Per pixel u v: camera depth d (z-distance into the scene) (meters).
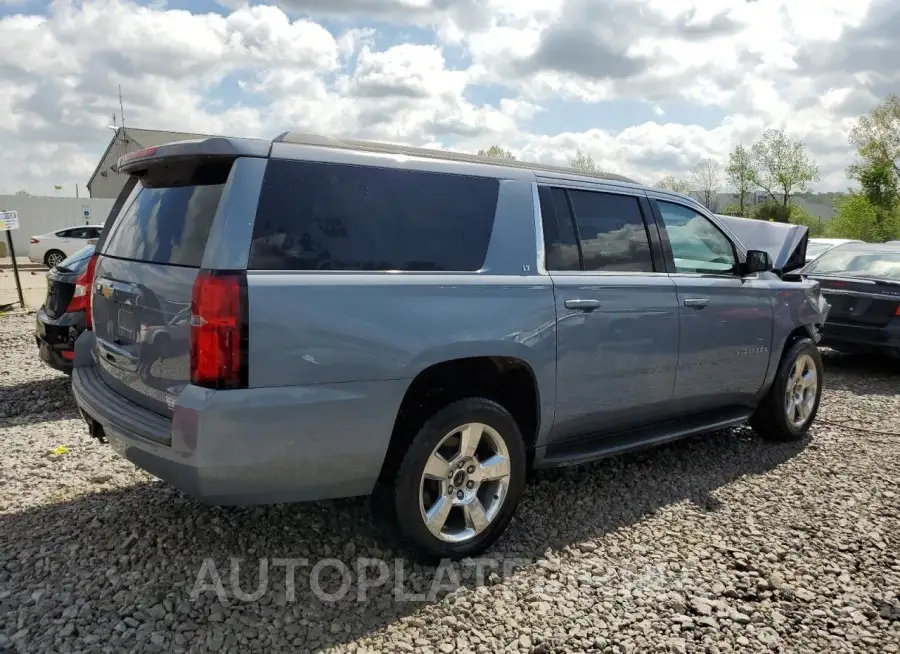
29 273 22.95
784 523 4.12
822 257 10.12
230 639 2.81
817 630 3.08
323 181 3.13
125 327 3.41
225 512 3.92
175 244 3.12
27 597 3.03
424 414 3.34
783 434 5.62
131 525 3.73
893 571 3.60
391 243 3.27
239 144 2.96
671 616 3.12
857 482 4.82
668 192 4.82
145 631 2.82
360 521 3.89
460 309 3.37
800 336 5.77
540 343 3.70
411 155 3.53
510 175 3.84
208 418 2.76
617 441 4.31
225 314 2.78
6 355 8.43
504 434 3.56
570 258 3.98
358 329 3.05
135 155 3.50
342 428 3.03
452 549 3.45
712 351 4.79
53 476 4.42
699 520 4.12
